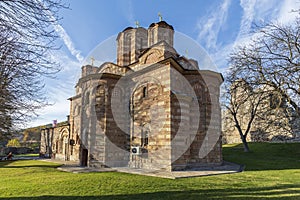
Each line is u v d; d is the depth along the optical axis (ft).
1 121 27.14
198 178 36.14
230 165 55.57
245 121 104.83
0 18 17.67
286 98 43.68
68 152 81.87
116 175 39.22
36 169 52.44
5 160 86.07
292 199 22.65
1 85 21.85
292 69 41.32
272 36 45.68
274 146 87.86
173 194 25.49
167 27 65.67
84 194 25.75
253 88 46.01
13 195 25.77
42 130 109.09
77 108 80.02
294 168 49.67
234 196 24.35
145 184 30.91
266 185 30.22
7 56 20.29
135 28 67.92
